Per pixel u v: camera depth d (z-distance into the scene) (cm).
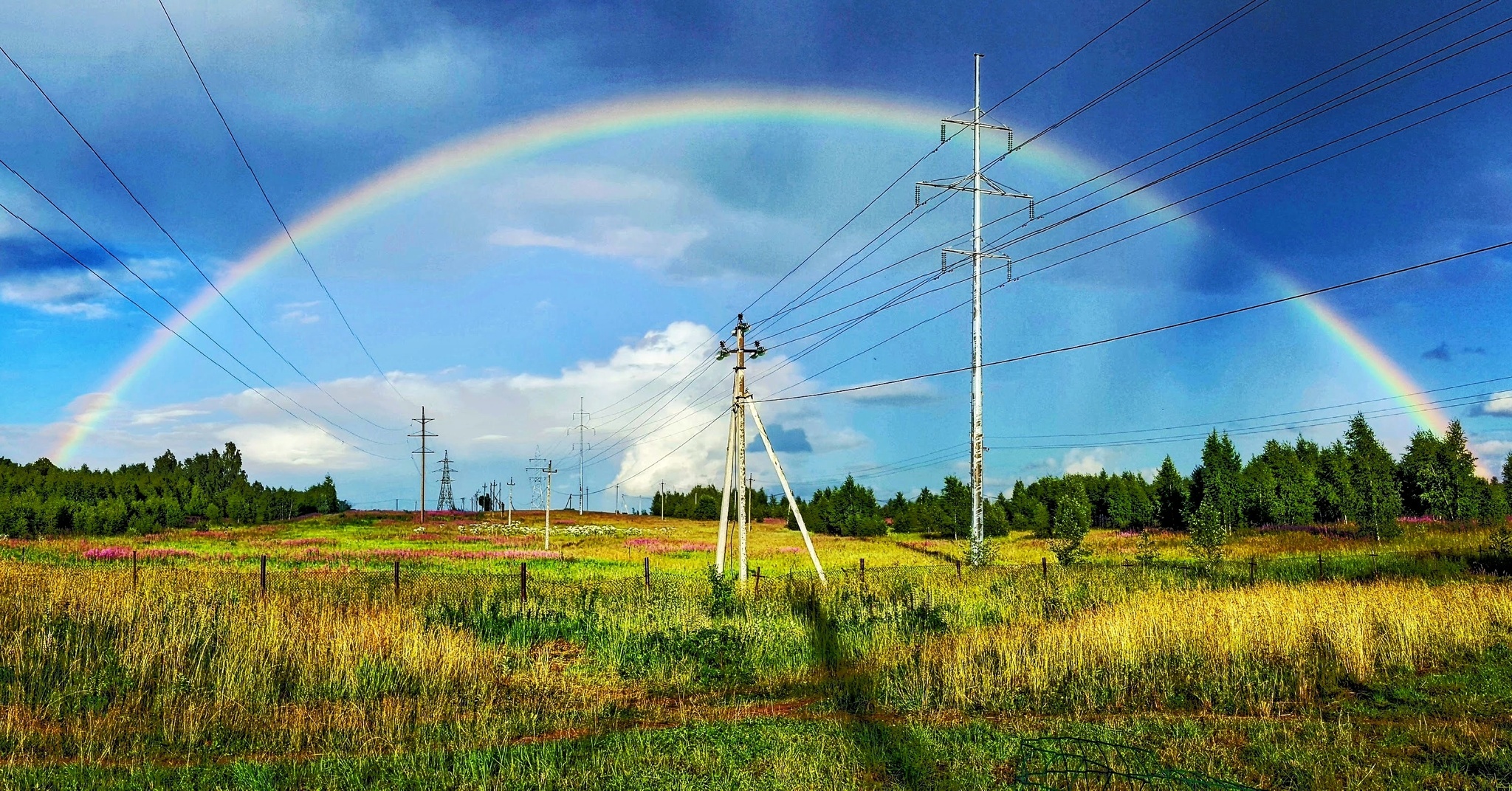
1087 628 1478
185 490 11744
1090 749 945
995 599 2208
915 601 2117
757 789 834
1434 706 1106
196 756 989
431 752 988
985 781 834
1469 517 5678
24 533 6569
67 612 1554
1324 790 795
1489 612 1606
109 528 7525
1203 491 6706
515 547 6762
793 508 3134
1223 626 1441
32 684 1202
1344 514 6066
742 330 3225
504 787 851
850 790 823
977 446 3491
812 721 1127
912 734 1025
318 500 13712
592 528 9769
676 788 842
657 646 1634
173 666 1305
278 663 1367
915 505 8956
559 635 1862
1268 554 4169
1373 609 1568
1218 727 1038
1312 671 1291
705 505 13325
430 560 4900
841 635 1798
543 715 1209
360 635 1489
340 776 897
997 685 1298
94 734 1045
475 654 1521
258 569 3619
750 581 2955
